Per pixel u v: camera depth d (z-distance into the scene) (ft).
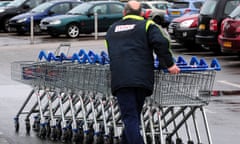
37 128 39.70
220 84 59.72
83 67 33.81
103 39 111.75
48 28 114.42
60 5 124.98
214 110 46.42
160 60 28.45
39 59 38.22
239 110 46.50
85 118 34.76
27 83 38.47
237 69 70.95
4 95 53.88
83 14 115.85
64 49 39.47
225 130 39.42
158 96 29.50
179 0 128.57
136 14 29.66
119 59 28.89
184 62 31.81
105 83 32.14
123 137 30.78
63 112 37.37
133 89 28.73
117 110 34.19
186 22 90.38
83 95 34.96
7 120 43.14
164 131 37.14
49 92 38.09
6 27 133.08
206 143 36.19
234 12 75.56
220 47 80.64
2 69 71.72
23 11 133.90
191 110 30.53
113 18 117.50
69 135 36.35
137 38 28.91
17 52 90.89
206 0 85.05
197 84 29.66
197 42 85.61
